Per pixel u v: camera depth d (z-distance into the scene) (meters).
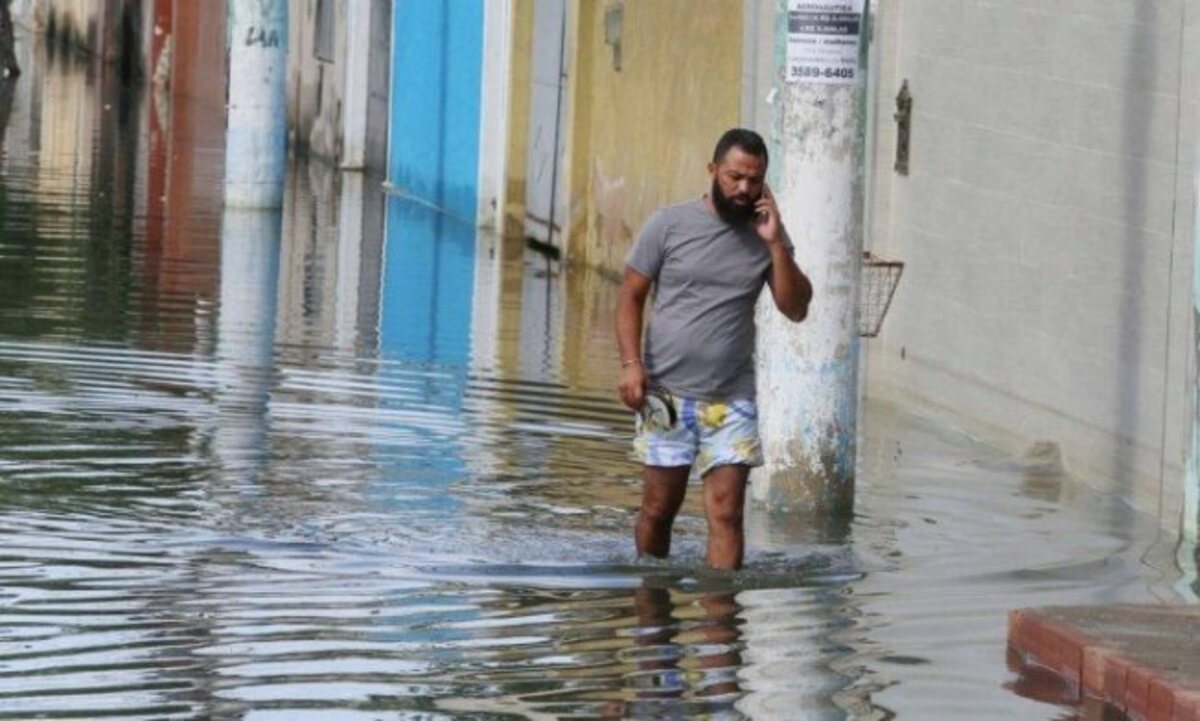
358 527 21.83
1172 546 22.31
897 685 16.83
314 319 36.53
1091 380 25.72
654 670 17.05
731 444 20.44
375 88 65.12
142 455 24.91
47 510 22.12
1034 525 23.22
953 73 29.88
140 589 19.20
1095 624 17.67
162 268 42.09
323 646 17.55
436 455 25.62
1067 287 26.44
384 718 15.76
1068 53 26.56
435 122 57.72
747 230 20.33
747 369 20.56
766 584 20.09
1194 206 23.25
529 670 16.97
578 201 46.84
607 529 22.14
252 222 51.66
